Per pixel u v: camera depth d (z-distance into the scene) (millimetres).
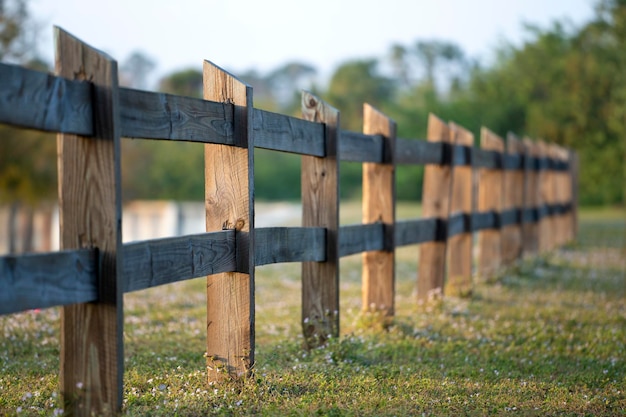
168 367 6633
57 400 5199
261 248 6359
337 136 7516
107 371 4594
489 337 8672
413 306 10445
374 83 70688
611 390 6391
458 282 11664
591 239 22906
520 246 15281
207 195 6047
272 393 5691
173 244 5164
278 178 57281
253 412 5289
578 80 42969
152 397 5508
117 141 4516
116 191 4512
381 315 8914
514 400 5902
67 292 4375
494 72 50219
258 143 6254
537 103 45719
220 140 5699
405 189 47375
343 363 6750
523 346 8211
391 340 8203
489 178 13570
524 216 16141
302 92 7691
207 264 5555
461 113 48812
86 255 4512
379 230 8836
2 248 33375
